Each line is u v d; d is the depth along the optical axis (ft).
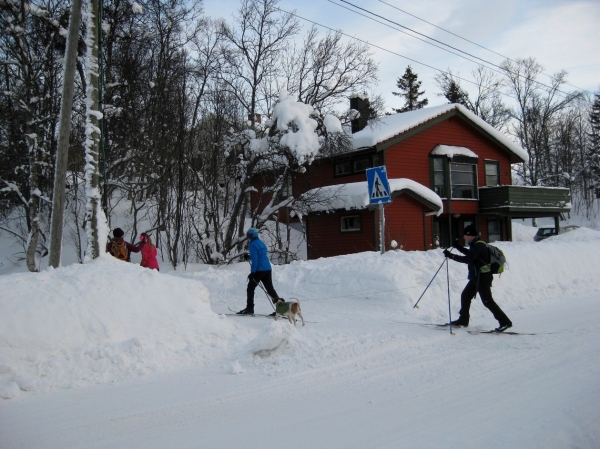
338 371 21.86
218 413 17.03
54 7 60.03
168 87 67.72
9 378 19.62
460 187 87.97
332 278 40.47
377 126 78.48
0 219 77.87
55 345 21.59
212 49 73.20
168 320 25.79
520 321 32.27
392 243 66.08
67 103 31.32
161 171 66.44
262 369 22.31
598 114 188.75
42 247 69.92
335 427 15.64
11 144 65.05
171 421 16.33
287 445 14.30
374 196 39.65
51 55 61.72
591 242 54.24
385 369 22.12
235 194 70.13
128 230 68.95
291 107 62.39
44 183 66.13
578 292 44.27
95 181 33.01
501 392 18.70
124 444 14.49
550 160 175.94
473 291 29.58
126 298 25.00
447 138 86.58
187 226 65.92
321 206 74.90
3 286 22.72
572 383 19.43
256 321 32.07
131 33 64.85
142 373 21.65
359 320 32.32
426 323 31.50
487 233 92.22
